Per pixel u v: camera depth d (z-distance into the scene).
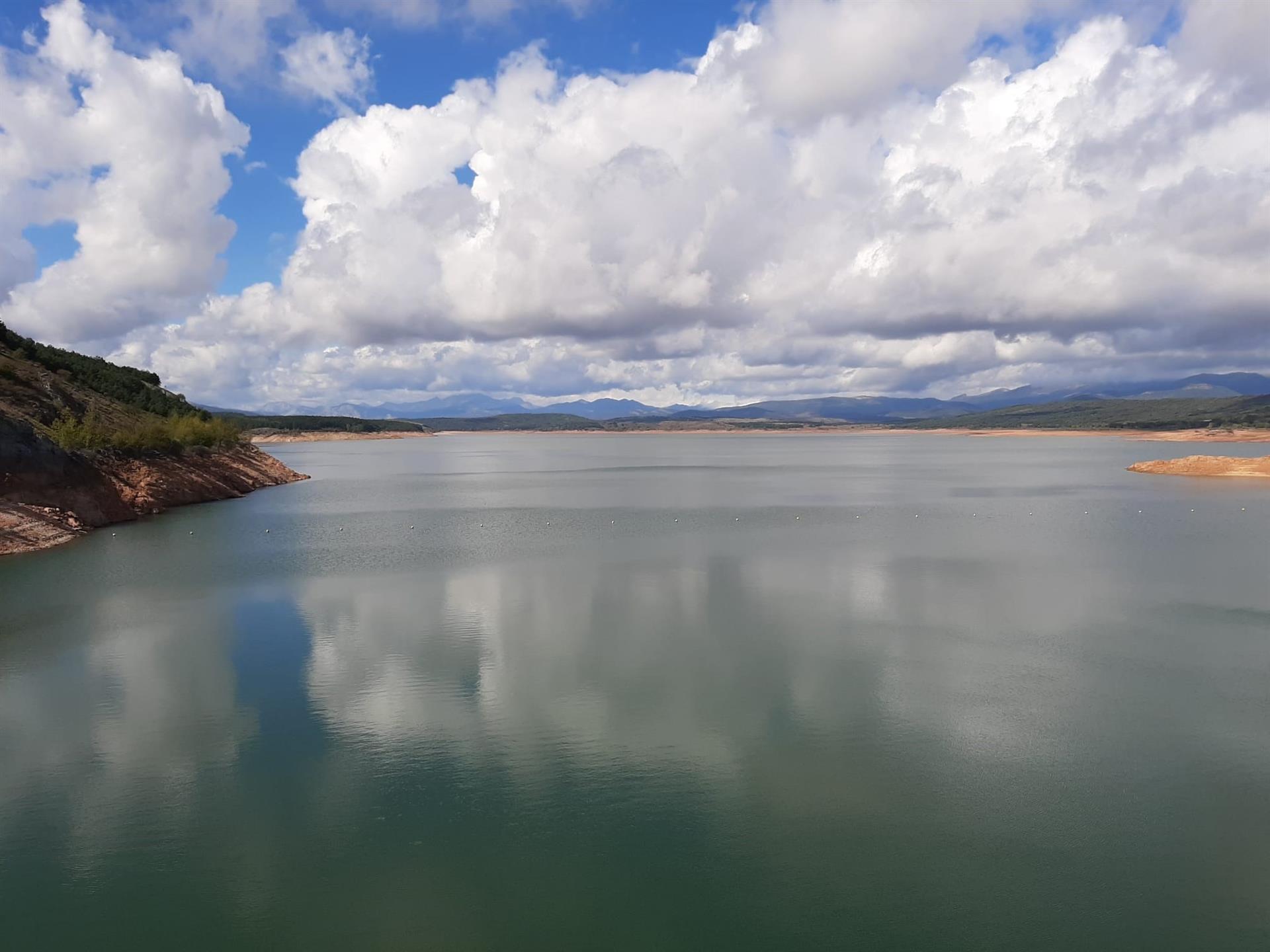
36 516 52.12
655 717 23.59
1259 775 19.88
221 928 14.86
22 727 23.00
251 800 19.14
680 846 17.25
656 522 62.47
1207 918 14.85
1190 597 36.22
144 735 22.48
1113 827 17.75
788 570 42.91
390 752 21.45
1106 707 24.02
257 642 30.44
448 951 14.20
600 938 14.50
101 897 15.70
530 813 18.55
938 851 16.97
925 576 40.97
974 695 25.02
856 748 21.53
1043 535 53.66
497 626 32.50
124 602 36.22
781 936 14.49
